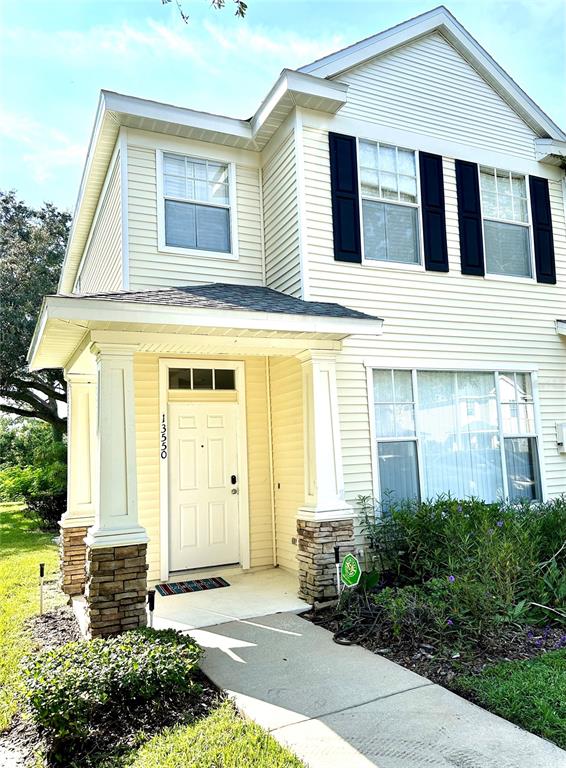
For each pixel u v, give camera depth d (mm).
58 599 7062
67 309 4895
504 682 3840
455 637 4621
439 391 7883
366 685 3953
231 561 7617
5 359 17031
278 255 7660
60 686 3404
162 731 3426
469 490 7855
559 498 8516
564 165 9312
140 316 5152
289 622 5480
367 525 6887
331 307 6535
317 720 3467
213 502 7586
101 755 3209
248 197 8055
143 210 7328
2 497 18969
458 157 8430
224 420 7785
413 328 7723
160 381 7348
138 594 5016
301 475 7137
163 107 7297
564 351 9047
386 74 7996
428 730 3293
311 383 6461
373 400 7297
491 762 2939
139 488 7078
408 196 7965
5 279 17469
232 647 4824
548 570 5574
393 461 7352
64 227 19156
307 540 6219
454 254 8195
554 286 9078
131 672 3670
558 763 2914
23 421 27672
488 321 8367
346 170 7465
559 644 4602
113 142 7684
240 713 3619
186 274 7516
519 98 8930
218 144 7910
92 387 7668
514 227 8906
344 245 7312
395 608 4789
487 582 4969
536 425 8602
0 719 3740
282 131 7586
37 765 3201
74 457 7438
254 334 5949
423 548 6281
